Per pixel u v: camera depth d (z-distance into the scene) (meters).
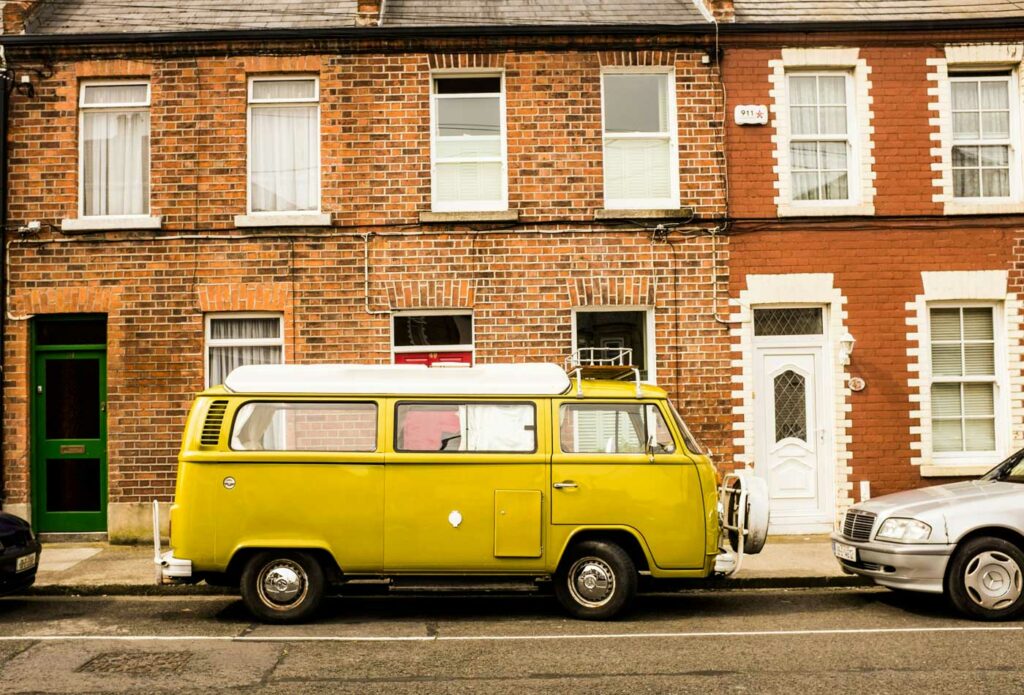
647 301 12.48
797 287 12.50
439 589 8.39
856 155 12.77
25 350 12.24
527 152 12.58
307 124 12.76
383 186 12.48
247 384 8.53
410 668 6.73
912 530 8.35
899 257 12.59
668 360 12.43
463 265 12.45
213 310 12.30
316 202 12.70
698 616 8.60
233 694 6.11
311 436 8.47
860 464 12.43
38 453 12.38
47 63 12.45
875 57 12.75
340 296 12.38
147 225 12.30
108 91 12.67
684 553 8.39
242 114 12.51
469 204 12.69
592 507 8.38
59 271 12.30
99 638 7.71
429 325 12.62
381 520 8.34
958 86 12.99
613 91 12.88
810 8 13.23
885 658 6.92
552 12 13.26
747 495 8.69
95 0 13.44
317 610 8.48
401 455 8.39
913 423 12.46
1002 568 8.23
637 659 6.95
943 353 12.77
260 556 8.34
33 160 12.41
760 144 12.66
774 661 6.87
